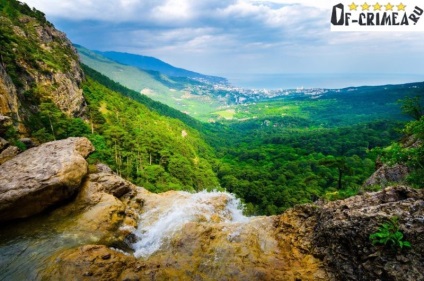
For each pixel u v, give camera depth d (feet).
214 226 45.80
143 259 41.70
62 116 225.35
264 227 44.50
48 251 43.34
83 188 61.62
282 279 32.63
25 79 241.76
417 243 26.68
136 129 376.07
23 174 57.00
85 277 33.86
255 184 327.67
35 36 366.63
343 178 268.62
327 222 35.35
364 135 596.70
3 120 88.28
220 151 622.54
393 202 32.58
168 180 247.91
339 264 31.32
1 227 51.34
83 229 49.47
